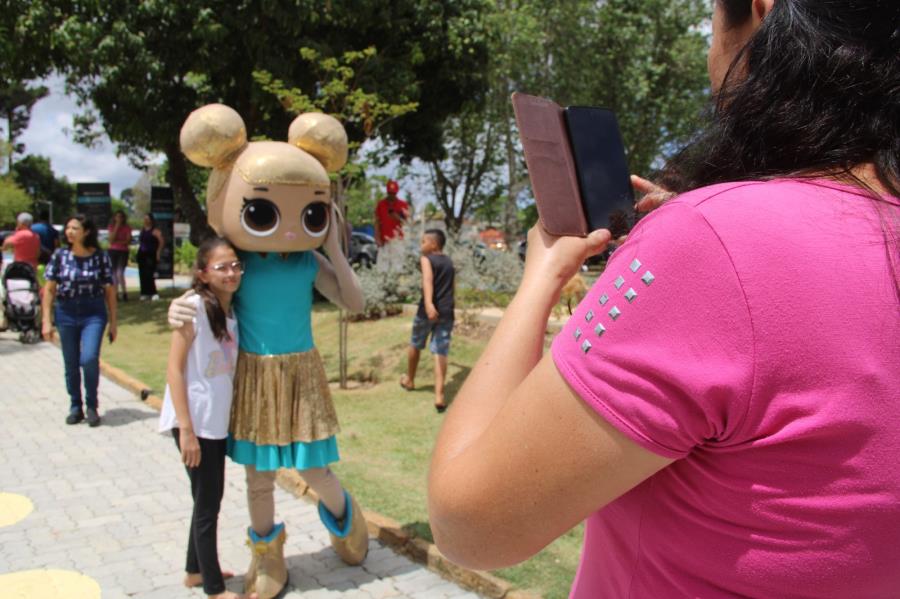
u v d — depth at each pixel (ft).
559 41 64.44
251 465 11.27
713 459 2.60
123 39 36.58
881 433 2.36
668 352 2.47
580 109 3.82
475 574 11.55
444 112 48.91
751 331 2.40
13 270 35.42
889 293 2.40
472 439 3.13
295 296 11.39
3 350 34.04
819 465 2.41
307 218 11.41
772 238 2.46
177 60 39.04
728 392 2.41
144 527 14.26
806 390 2.38
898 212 2.55
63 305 21.29
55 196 184.14
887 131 2.64
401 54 43.52
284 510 14.96
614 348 2.55
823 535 2.44
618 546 3.05
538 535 2.74
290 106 26.96
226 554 13.08
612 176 3.78
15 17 38.09
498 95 62.64
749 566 2.59
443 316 22.16
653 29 66.03
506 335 3.40
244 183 11.06
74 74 42.50
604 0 65.41
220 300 10.86
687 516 2.72
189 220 50.03
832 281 2.39
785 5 2.84
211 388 10.62
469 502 2.82
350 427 20.40
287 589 11.69
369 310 34.42
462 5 44.96
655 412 2.47
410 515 14.07
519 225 65.26
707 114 3.21
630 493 2.91
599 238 3.48
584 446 2.57
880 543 2.42
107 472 17.48
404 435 19.71
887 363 2.37
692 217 2.56
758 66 2.88
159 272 60.29
